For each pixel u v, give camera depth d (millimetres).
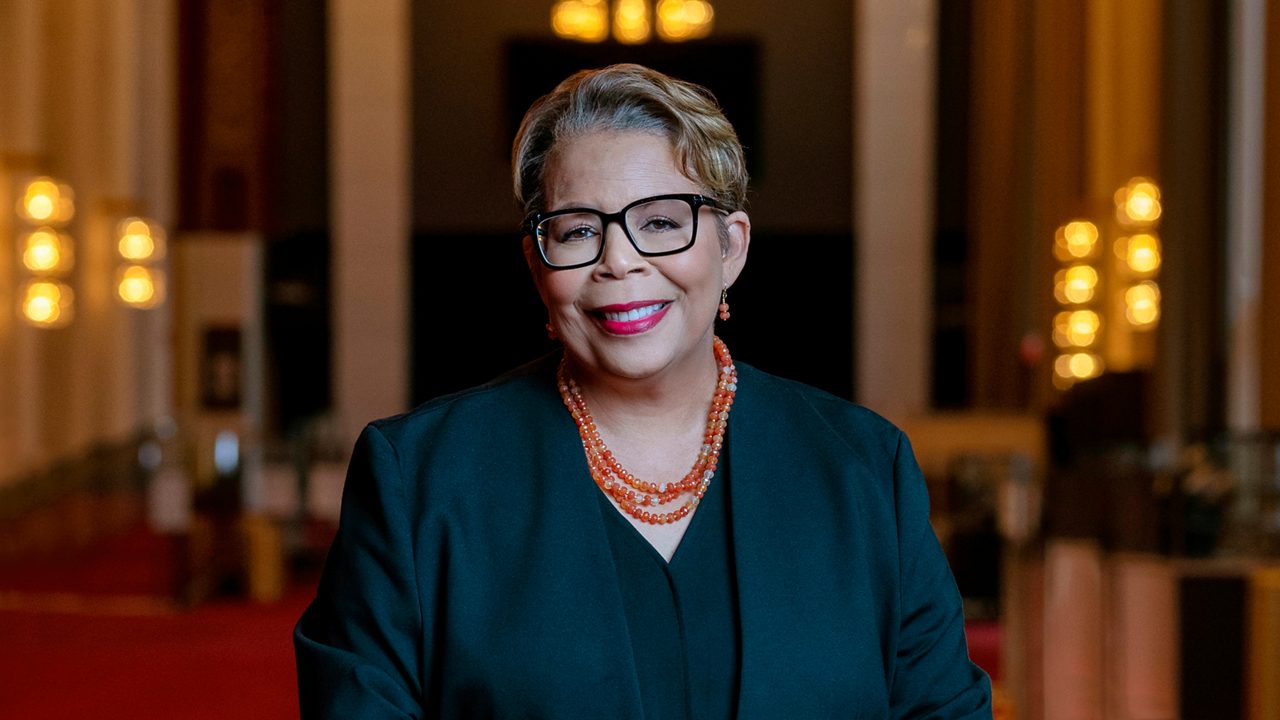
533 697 1476
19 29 10430
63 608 8312
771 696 1499
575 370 1644
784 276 16484
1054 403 11602
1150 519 5547
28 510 10359
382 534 1564
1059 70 12727
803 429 1663
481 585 1529
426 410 1651
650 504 1590
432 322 16594
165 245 13750
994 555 8094
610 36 15695
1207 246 8461
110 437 12633
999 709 5430
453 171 16062
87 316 11867
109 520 11352
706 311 1582
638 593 1543
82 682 6430
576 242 1559
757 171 16047
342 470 8938
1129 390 9133
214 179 13938
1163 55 8750
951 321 15391
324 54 15578
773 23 15891
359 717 1469
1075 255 12125
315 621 1624
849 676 1534
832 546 1584
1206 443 7395
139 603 8500
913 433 9789
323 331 15438
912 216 14867
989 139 14406
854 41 15867
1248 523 5457
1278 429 6500
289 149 15547
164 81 13773
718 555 1576
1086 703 5141
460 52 15945
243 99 13977
